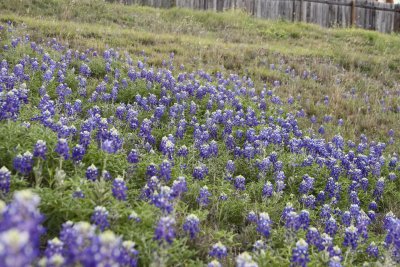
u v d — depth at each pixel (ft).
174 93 33.17
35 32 45.55
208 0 83.35
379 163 27.40
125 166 19.24
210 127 28.12
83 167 18.44
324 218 19.98
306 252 13.78
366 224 18.24
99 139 20.51
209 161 23.45
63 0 64.54
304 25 78.64
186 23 67.56
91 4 65.77
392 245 16.87
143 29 60.29
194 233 15.14
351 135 35.47
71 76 32.30
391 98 46.55
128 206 16.52
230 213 19.44
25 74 29.71
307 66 53.67
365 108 42.55
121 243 12.27
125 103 31.73
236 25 71.92
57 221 14.30
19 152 16.62
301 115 37.37
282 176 21.98
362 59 59.36
